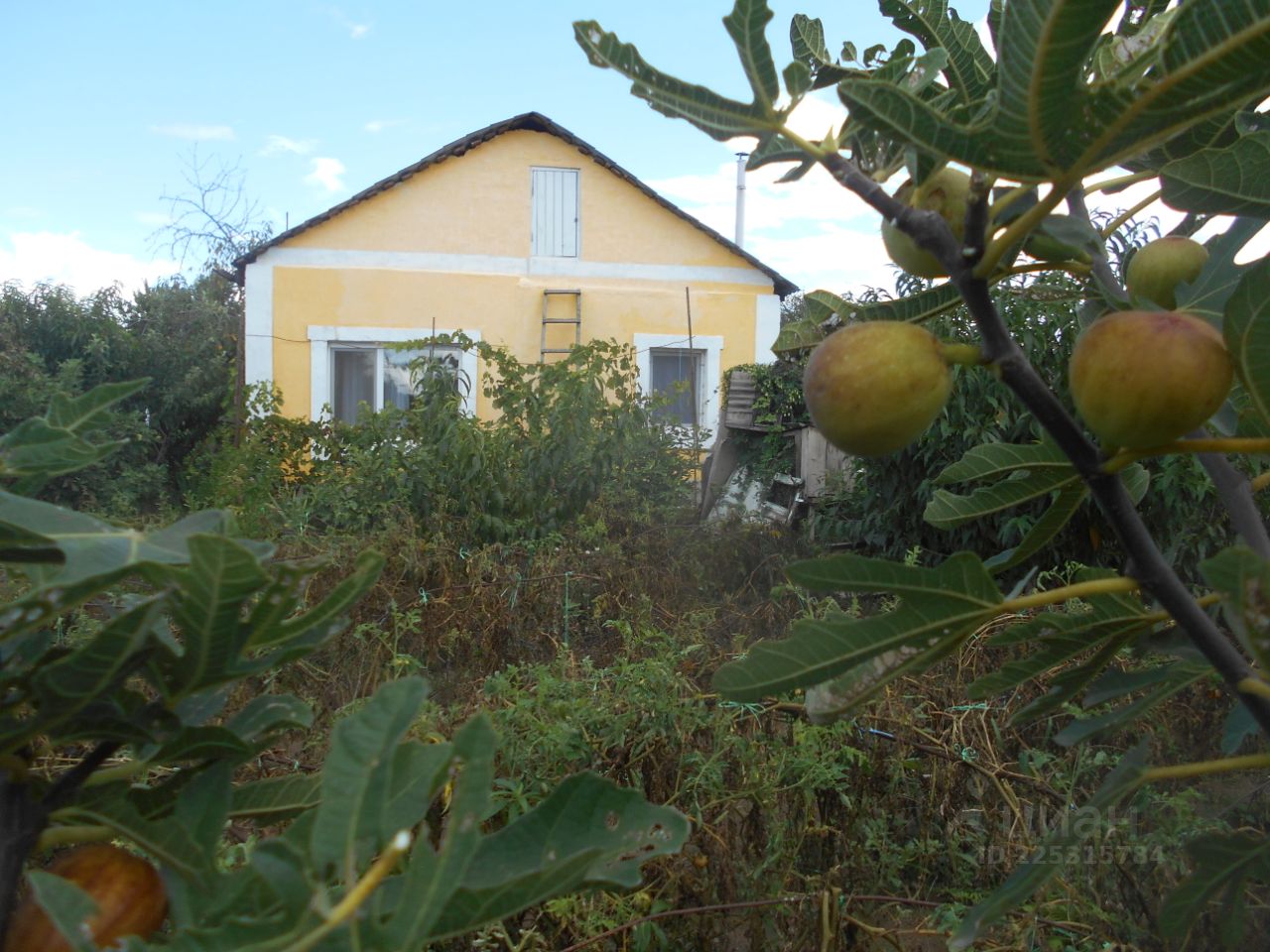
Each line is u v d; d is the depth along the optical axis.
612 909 2.22
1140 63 0.76
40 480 0.85
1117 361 0.85
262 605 0.77
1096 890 2.40
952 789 2.71
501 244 12.45
